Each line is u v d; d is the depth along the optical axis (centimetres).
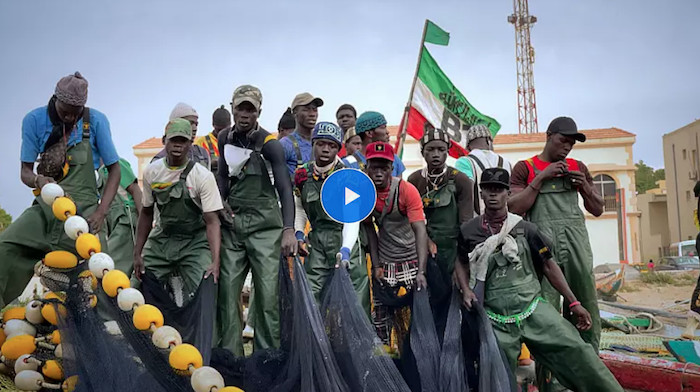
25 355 368
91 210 384
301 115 482
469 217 409
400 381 337
